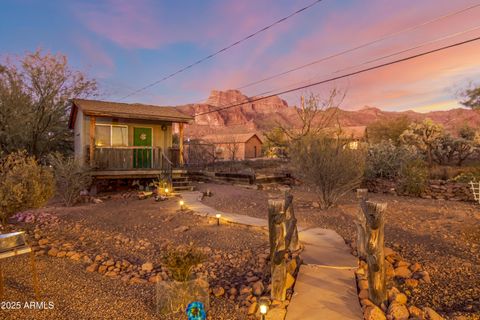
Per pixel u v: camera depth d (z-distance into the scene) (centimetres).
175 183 1531
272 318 373
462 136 3306
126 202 1250
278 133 4553
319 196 1004
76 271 546
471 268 511
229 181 1717
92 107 1491
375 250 394
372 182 1424
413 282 467
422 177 1272
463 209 962
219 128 16038
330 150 979
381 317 360
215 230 795
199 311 372
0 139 1798
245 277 514
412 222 808
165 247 687
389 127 4725
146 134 1722
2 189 778
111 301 435
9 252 424
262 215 946
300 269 512
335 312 384
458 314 367
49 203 1234
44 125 1977
